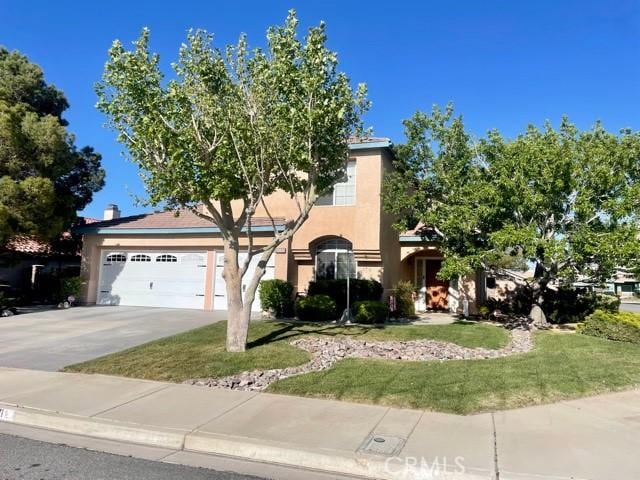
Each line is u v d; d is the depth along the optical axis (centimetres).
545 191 1348
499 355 1079
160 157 1021
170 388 782
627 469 478
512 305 1791
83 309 1845
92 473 489
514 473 468
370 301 1591
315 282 1722
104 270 2047
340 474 503
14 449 559
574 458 503
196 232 1888
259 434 574
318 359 974
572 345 1155
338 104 979
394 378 814
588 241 1299
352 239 1738
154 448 573
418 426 600
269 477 491
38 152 1855
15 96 2047
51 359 1001
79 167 2203
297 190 1095
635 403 700
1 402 705
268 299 1648
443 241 1611
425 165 1619
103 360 966
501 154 1473
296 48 972
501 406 679
